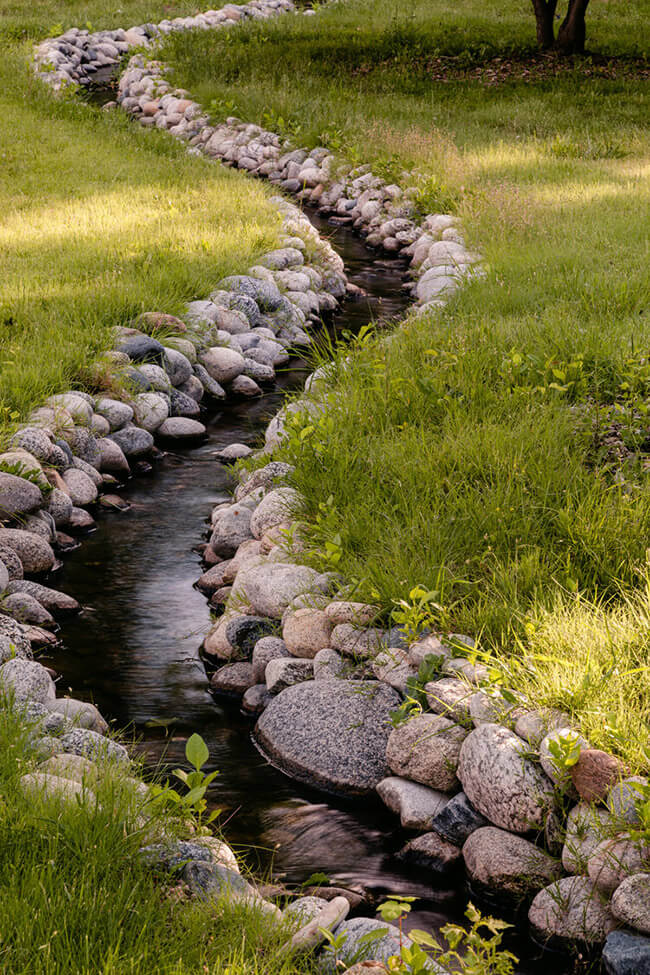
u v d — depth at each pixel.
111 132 16.39
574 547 5.02
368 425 6.50
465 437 6.01
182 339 8.98
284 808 4.21
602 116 17.55
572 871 3.60
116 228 11.20
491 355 7.18
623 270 9.04
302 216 13.21
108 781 3.60
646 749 3.62
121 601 5.91
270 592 5.34
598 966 3.39
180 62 21.70
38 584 5.81
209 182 13.74
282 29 25.14
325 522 5.59
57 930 2.88
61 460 6.92
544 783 3.77
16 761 3.61
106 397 7.91
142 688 5.09
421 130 16.77
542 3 22.70
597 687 3.94
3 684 4.21
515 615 4.52
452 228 12.59
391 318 10.88
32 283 9.33
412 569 4.95
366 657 4.74
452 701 4.23
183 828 3.63
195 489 7.39
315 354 8.31
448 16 27.28
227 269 10.36
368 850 4.00
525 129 16.95
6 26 24.77
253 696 4.95
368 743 4.39
